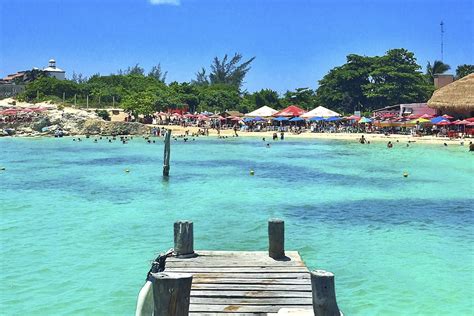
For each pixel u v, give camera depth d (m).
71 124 79.81
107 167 38.78
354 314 10.51
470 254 14.94
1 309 10.59
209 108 112.06
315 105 119.75
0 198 24.22
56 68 147.38
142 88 116.81
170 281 6.80
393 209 22.06
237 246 15.57
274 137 71.38
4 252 14.70
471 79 75.75
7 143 63.84
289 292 9.59
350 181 31.42
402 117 82.44
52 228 17.84
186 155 49.59
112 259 14.11
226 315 8.62
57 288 11.84
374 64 116.88
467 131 68.75
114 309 10.66
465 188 28.42
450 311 10.70
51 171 35.88
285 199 24.59
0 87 127.62
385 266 13.70
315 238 16.77
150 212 21.03
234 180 31.86
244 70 176.25
